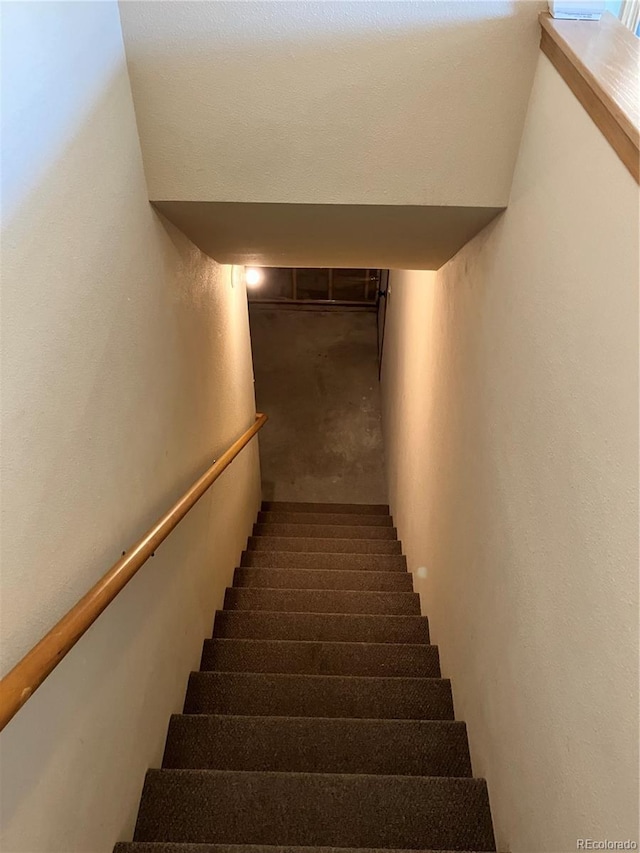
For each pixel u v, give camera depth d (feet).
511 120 4.14
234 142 4.32
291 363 18.85
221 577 8.00
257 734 5.42
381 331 17.67
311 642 7.04
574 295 3.20
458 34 3.90
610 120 2.79
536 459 3.69
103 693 3.83
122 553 4.10
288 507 14.57
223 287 7.54
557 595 3.27
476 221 4.93
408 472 10.32
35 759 2.94
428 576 7.74
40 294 2.92
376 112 4.18
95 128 3.57
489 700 4.62
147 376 4.62
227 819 4.51
